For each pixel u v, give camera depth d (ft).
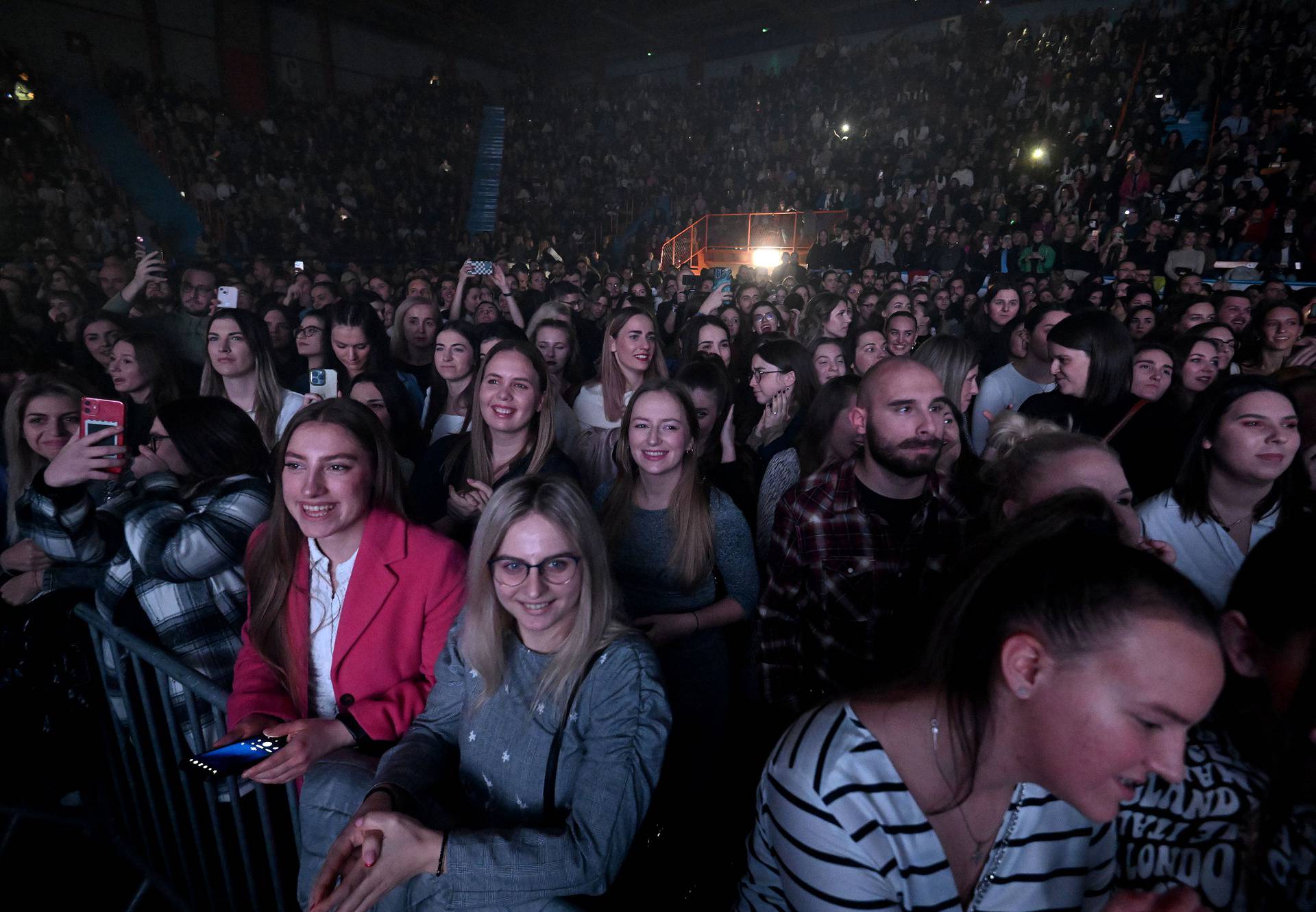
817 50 63.57
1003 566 2.55
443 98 69.46
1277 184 33.04
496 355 7.55
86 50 48.34
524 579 4.02
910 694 2.70
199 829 5.96
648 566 6.73
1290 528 2.85
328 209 50.93
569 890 3.82
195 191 45.85
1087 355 8.71
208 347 10.03
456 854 3.66
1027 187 41.01
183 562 5.66
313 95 63.05
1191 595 2.23
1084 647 2.22
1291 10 39.17
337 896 3.54
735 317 17.11
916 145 48.83
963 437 7.47
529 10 70.64
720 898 5.70
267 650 5.41
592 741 4.12
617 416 10.89
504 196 66.85
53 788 6.88
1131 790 2.28
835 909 2.65
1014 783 2.57
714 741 6.49
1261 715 2.88
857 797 2.60
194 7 53.88
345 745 4.84
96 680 6.81
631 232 62.34
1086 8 51.60
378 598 5.24
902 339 14.65
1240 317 14.83
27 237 35.45
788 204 53.72
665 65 80.12
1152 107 41.04
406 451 10.05
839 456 7.71
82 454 5.74
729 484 8.85
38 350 15.28
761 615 6.24
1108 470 4.45
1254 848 2.81
